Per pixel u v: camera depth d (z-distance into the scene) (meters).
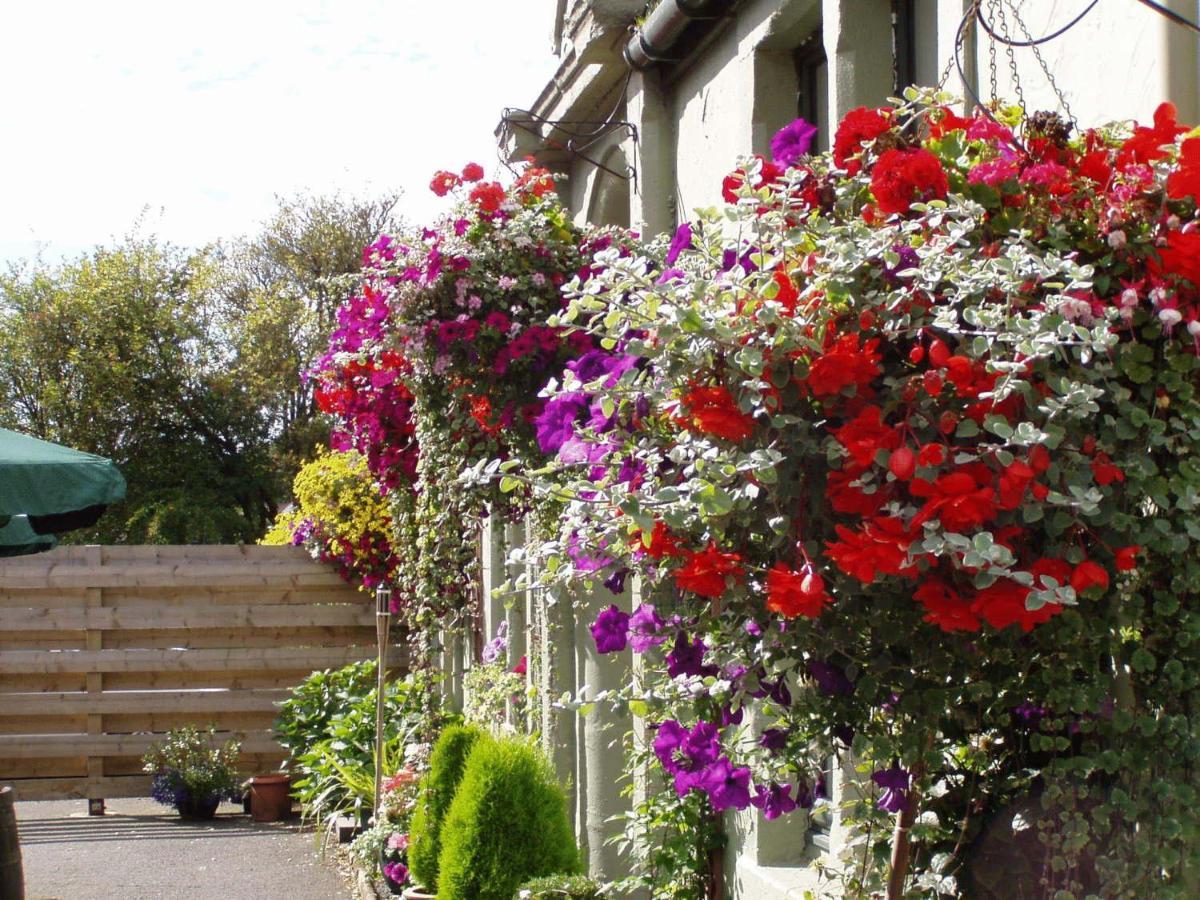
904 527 2.08
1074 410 2.04
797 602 2.16
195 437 24.38
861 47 4.01
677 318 2.29
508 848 5.93
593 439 2.68
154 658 11.06
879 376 2.29
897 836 2.61
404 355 5.55
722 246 2.69
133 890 8.15
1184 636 2.17
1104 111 2.87
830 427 2.32
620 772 6.36
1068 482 2.07
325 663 11.35
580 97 6.59
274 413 25.11
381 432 7.29
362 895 7.74
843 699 2.47
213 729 11.17
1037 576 2.07
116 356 23.56
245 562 11.32
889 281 2.30
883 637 2.29
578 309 2.54
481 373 5.29
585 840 6.61
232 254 26.39
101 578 11.00
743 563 2.37
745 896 4.88
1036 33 3.15
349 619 11.42
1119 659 2.25
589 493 2.69
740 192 2.54
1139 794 2.23
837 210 2.55
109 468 6.36
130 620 11.04
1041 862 2.48
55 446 6.66
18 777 10.90
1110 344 2.06
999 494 2.06
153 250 24.89
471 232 5.28
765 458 2.18
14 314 23.67
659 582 2.65
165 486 23.44
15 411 23.47
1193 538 2.14
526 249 5.26
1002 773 2.55
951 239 2.19
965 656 2.27
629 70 6.09
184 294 24.88
